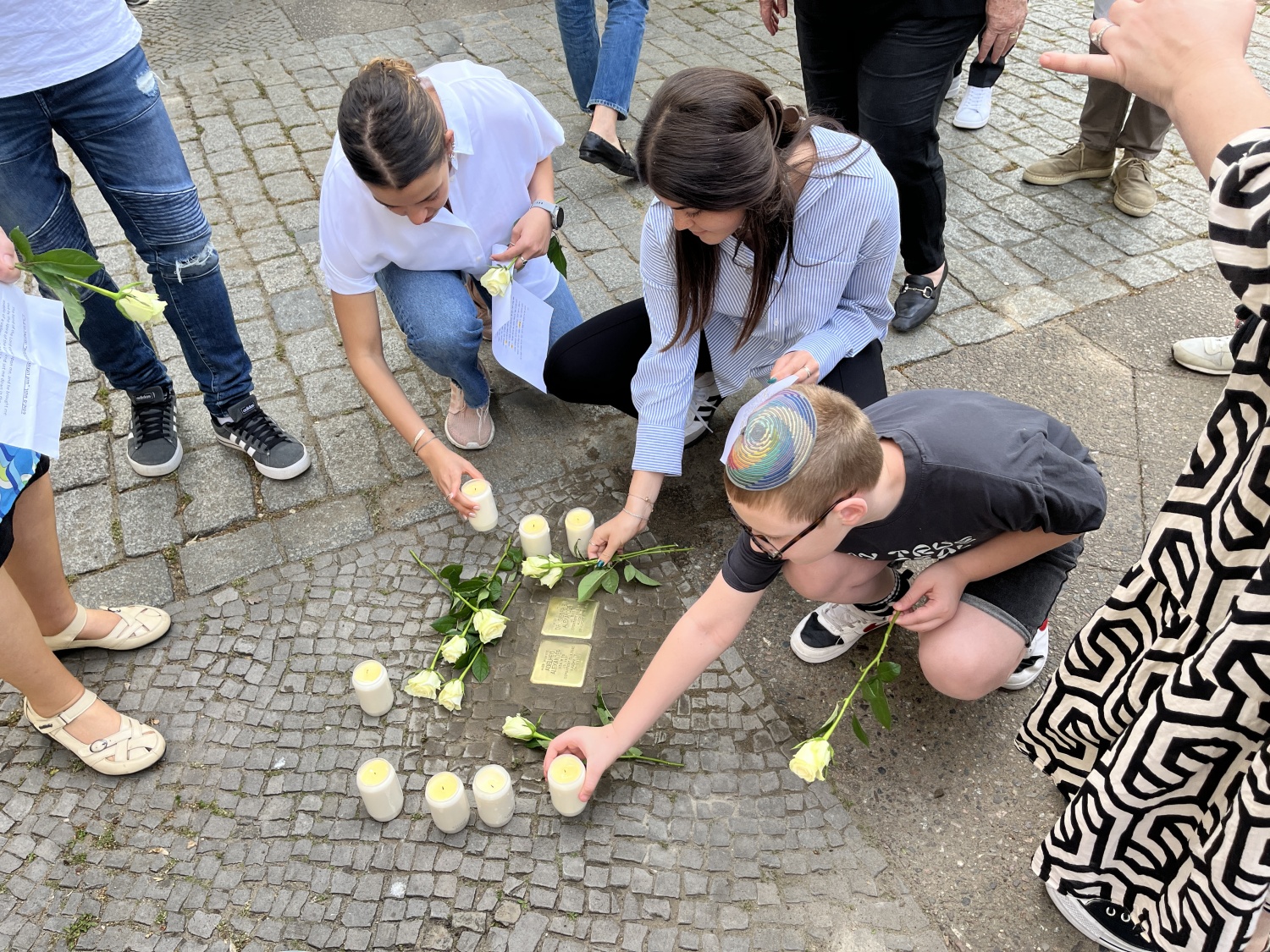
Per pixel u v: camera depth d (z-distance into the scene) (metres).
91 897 1.73
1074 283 3.12
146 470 2.51
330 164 2.08
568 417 2.71
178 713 2.01
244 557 2.33
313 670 2.09
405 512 2.44
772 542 1.46
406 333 2.38
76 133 2.03
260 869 1.76
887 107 2.53
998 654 1.77
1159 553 1.27
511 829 1.80
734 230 1.80
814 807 1.83
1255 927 1.35
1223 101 0.89
